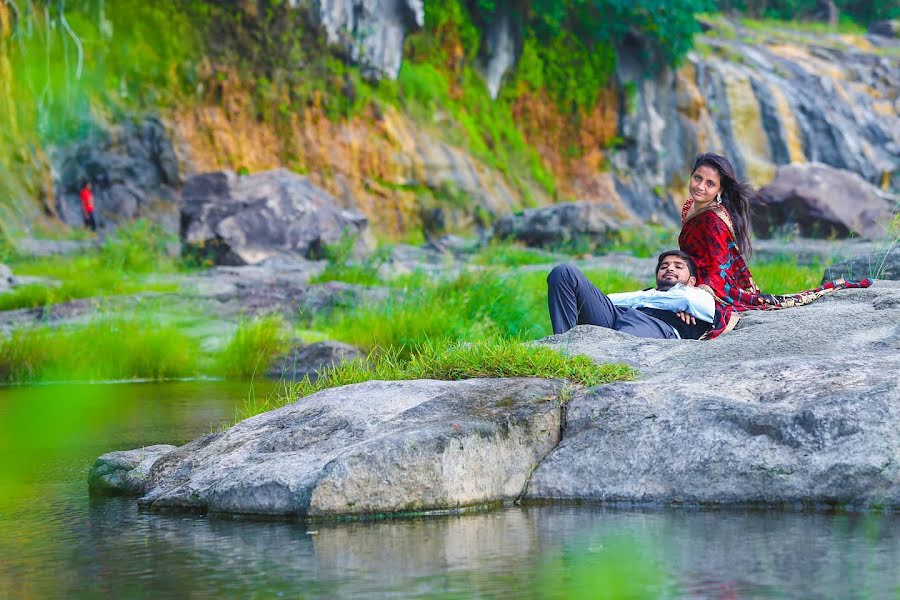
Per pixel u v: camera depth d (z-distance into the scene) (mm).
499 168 46219
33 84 33469
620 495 4668
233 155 37969
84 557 3877
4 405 9367
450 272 18656
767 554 3652
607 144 50656
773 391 4902
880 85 58406
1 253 25078
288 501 4457
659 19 49875
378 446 4504
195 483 4832
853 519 4219
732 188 7355
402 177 42125
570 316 7043
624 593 3191
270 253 25344
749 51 57531
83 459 6344
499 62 48469
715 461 4598
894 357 5219
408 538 4051
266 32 39219
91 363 12328
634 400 4996
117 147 35250
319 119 40562
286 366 12477
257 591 3338
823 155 53406
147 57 36781
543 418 4984
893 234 10773
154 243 25109
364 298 16125
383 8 42375
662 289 7305
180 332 13836
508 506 4684
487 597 3189
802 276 15148
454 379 5801
